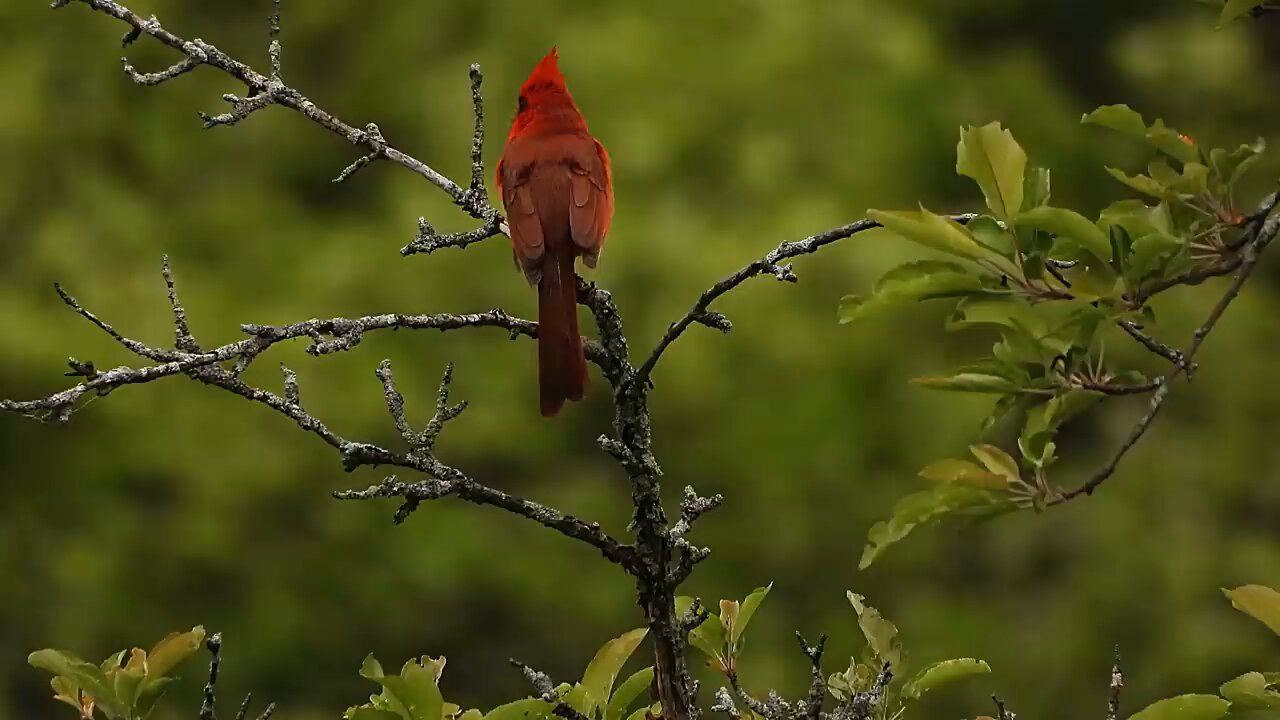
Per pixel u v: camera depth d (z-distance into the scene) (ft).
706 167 50.26
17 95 53.88
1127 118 14.75
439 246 18.43
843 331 47.85
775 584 48.96
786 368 47.37
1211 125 57.72
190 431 49.44
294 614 50.01
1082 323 14.16
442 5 55.62
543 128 22.09
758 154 49.26
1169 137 14.67
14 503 50.39
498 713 14.33
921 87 52.75
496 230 18.51
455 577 49.21
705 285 46.52
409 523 49.62
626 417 16.57
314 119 18.28
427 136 53.88
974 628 48.91
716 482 48.32
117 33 56.29
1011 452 48.60
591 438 50.65
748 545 48.26
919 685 15.88
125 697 14.16
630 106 50.57
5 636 50.60
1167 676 49.06
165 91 56.54
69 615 50.29
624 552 15.72
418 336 49.57
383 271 49.75
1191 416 52.54
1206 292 52.21
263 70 57.31
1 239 52.49
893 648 16.46
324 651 50.52
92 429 50.11
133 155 55.52
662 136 49.67
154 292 50.29
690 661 45.85
